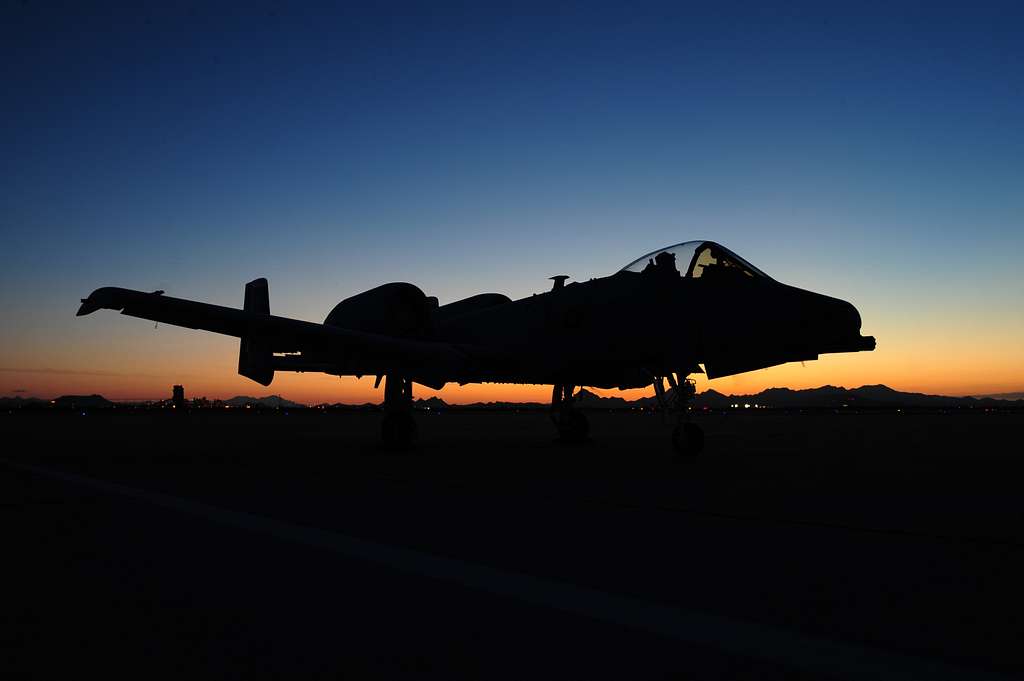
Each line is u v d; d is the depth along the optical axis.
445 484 6.99
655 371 10.74
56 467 8.87
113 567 3.49
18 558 3.68
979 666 2.16
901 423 31.81
